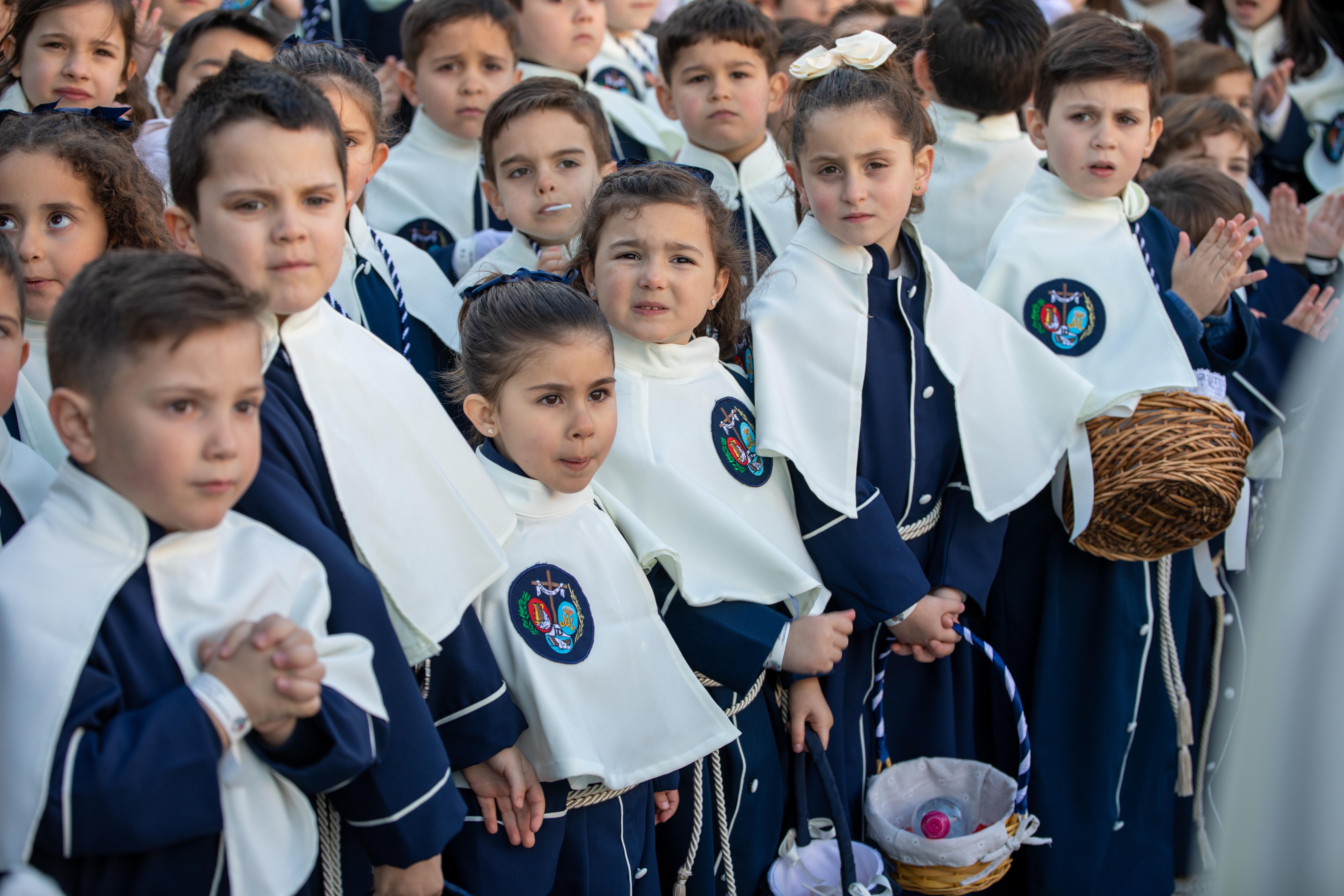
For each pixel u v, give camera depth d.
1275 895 1.17
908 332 2.69
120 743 1.48
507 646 2.04
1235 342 3.08
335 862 1.84
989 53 3.42
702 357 2.50
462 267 3.39
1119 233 2.99
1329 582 1.15
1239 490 2.65
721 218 2.50
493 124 3.11
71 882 1.56
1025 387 2.77
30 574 1.54
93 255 2.21
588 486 2.25
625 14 4.87
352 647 1.67
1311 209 4.33
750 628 2.33
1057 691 2.91
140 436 1.52
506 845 2.03
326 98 1.85
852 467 2.55
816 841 2.54
